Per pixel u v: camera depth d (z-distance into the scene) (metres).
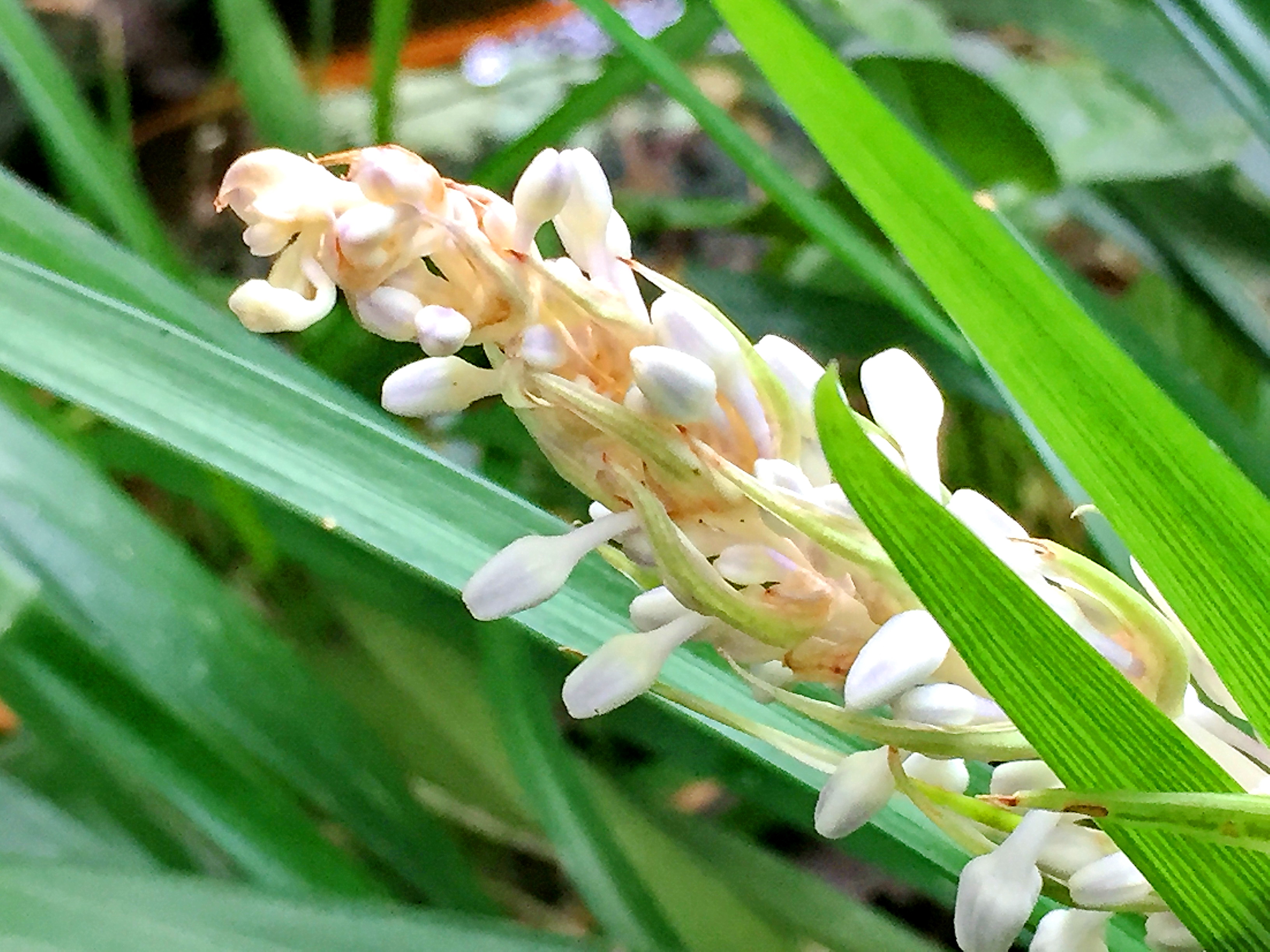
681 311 0.10
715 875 0.21
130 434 0.26
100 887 0.15
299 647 0.25
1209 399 0.20
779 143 0.37
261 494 0.16
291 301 0.09
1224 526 0.09
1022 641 0.09
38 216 0.20
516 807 0.24
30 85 0.25
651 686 0.11
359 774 0.20
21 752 0.24
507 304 0.09
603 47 0.42
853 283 0.26
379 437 0.16
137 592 0.20
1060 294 0.08
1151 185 0.25
